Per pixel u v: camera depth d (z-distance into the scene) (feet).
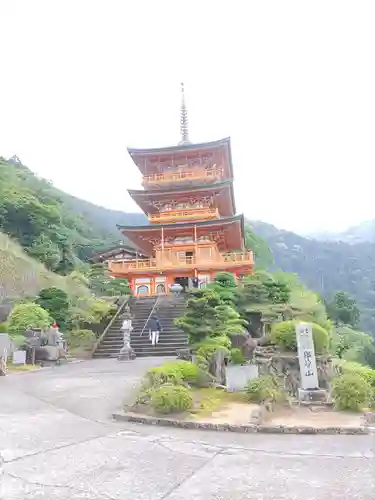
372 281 401.29
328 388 33.22
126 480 15.14
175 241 129.18
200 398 30.27
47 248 156.35
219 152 133.59
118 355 64.90
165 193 127.75
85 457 17.88
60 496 13.65
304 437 21.50
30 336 64.13
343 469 16.33
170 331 74.08
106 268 151.33
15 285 96.22
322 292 392.27
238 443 20.31
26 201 174.19
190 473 15.87
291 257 443.32
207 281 121.08
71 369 53.11
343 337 107.96
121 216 379.55
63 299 79.25
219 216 138.72
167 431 22.82
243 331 46.37
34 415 26.50
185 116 155.94
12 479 15.17
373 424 23.49
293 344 37.81
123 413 26.27
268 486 14.49
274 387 30.71
